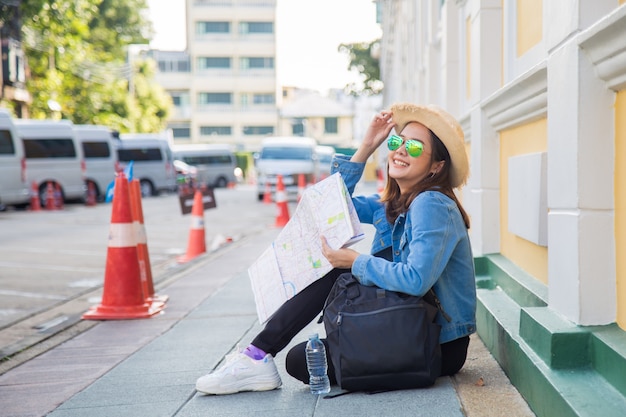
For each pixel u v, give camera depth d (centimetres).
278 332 353
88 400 365
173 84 7269
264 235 1261
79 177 2322
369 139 381
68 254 1096
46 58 3388
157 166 3183
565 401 258
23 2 2880
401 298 320
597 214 295
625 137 281
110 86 4097
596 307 296
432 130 332
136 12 4866
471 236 577
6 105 3098
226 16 7250
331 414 312
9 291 787
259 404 337
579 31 292
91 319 580
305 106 7588
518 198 450
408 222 332
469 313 338
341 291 329
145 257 636
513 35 491
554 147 323
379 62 4934
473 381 346
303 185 2283
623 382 259
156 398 360
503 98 453
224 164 4378
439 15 976
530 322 321
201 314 580
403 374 322
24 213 2017
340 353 322
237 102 7331
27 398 379
